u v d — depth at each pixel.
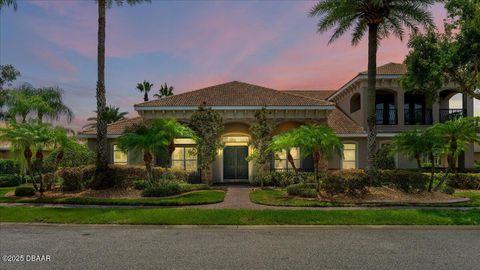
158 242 8.04
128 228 9.65
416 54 17.59
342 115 26.70
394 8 15.75
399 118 24.23
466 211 11.23
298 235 8.77
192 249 7.39
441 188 15.77
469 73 17.72
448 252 7.14
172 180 17.81
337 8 16.06
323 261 6.50
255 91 24.17
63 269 6.07
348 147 23.28
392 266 6.20
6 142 15.91
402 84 19.69
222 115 21.83
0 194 16.06
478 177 18.41
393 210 11.35
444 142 15.17
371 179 15.45
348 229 9.45
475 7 16.44
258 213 10.89
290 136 15.05
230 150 23.00
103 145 16.91
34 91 30.86
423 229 9.45
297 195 15.01
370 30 16.22
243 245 7.73
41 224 10.02
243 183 22.33
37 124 15.95
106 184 16.50
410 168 23.59
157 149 16.22
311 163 22.48
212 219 10.29
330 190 14.39
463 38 16.56
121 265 6.29
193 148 21.28
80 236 8.70
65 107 32.25
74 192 16.00
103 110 17.14
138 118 25.33
